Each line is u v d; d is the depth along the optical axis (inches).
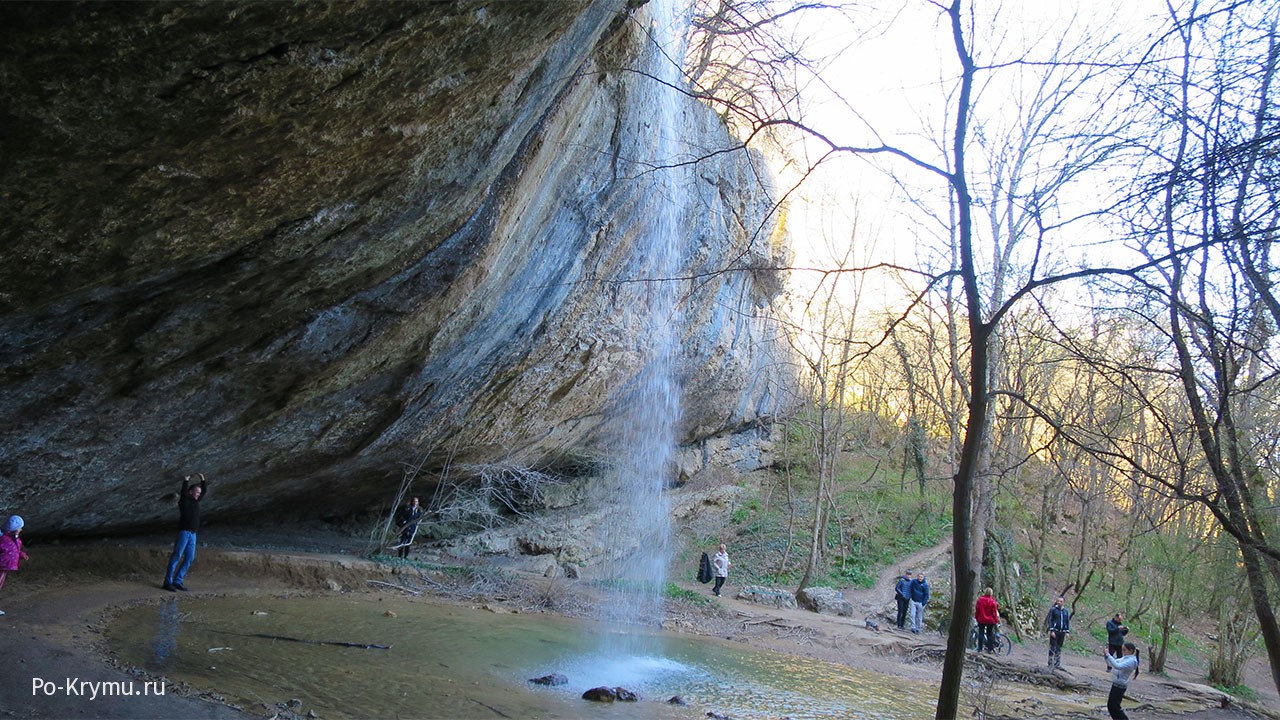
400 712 299.7
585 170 506.6
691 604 751.1
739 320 1019.9
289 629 432.8
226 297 320.8
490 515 861.8
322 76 193.9
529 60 267.9
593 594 738.2
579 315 643.5
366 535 800.3
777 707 404.5
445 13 200.2
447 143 285.4
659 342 818.8
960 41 245.1
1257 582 330.6
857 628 727.7
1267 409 480.1
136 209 214.8
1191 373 304.3
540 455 847.1
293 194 256.4
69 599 418.0
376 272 374.3
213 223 245.0
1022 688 594.9
